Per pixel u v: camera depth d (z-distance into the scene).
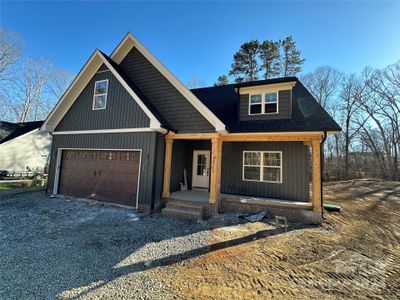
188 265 3.90
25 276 3.31
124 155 8.45
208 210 7.43
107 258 4.05
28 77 27.78
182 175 10.27
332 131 6.81
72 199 9.04
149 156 7.76
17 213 6.98
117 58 9.66
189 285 3.24
